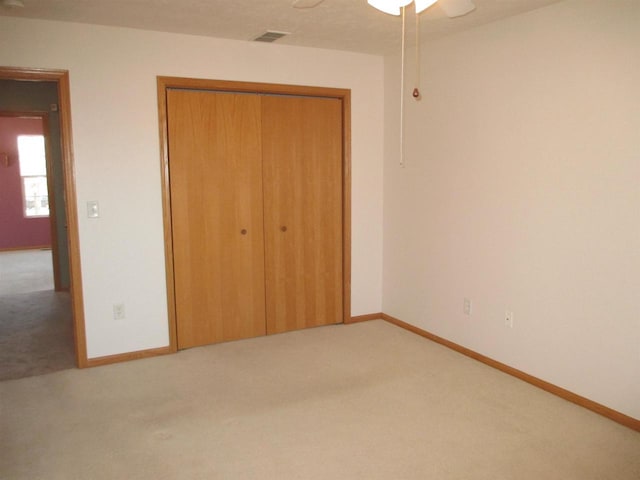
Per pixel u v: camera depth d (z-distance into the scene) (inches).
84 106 133.4
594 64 107.0
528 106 122.1
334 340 161.0
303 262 168.9
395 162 170.4
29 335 171.9
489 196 135.1
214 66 146.6
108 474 91.6
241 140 154.6
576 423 107.7
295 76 158.1
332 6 115.8
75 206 135.3
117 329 143.9
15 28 124.9
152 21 128.9
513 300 130.6
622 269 104.9
